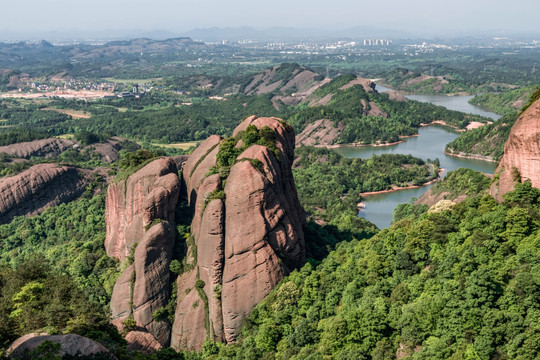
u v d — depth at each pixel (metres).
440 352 65.81
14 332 64.75
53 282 77.81
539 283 67.81
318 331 80.75
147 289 95.00
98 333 67.56
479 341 64.50
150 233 97.06
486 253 79.31
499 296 70.44
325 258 107.62
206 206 97.00
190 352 86.62
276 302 88.75
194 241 100.50
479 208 93.88
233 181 95.12
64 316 68.00
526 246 77.69
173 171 109.12
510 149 93.69
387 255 94.00
